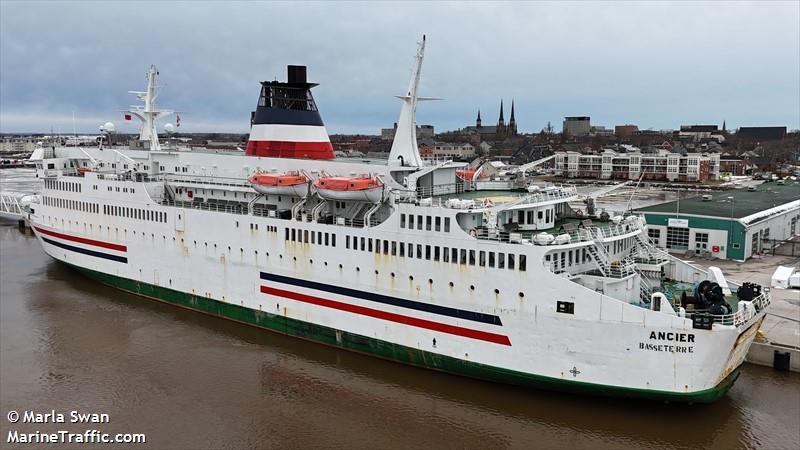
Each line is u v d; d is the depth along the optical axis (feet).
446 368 101.76
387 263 104.37
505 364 94.84
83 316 137.28
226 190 135.33
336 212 119.34
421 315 101.91
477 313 95.81
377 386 103.19
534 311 90.58
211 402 98.22
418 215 99.76
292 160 131.95
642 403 89.61
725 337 81.00
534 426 90.68
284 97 144.25
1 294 154.51
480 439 87.81
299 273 116.88
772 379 102.42
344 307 111.45
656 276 104.47
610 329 85.76
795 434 86.12
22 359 114.42
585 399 92.63
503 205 99.19
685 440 86.38
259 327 126.41
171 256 139.03
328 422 92.48
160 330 128.57
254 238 122.72
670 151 579.89
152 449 85.30
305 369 109.91
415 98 121.70
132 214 145.59
